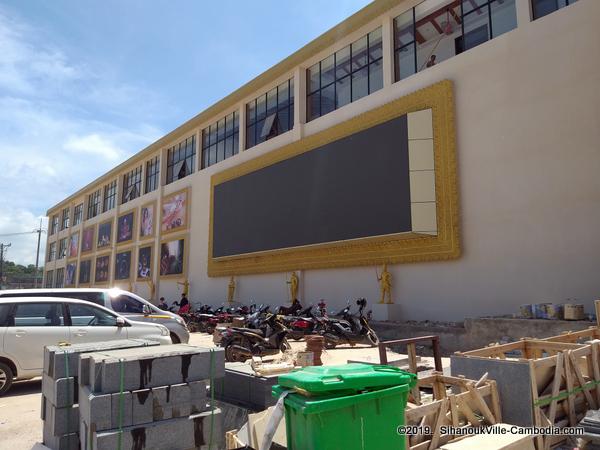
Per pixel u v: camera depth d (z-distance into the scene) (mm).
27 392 8000
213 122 24750
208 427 4199
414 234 12664
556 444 4656
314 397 3021
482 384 4770
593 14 10242
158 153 29516
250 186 19391
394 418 3275
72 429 4422
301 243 16219
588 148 10031
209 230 22656
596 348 5555
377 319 13812
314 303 16547
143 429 3873
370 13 15555
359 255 14844
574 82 10406
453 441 4113
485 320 10086
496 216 11531
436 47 14070
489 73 12070
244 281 20297
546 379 4973
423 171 12750
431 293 12844
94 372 3930
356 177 14367
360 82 16359
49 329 8039
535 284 10633
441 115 12875
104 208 36938
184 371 4230
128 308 10438
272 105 20375
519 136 11273
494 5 12680
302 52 18234
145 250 28828
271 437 3090
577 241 10023
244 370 6184
